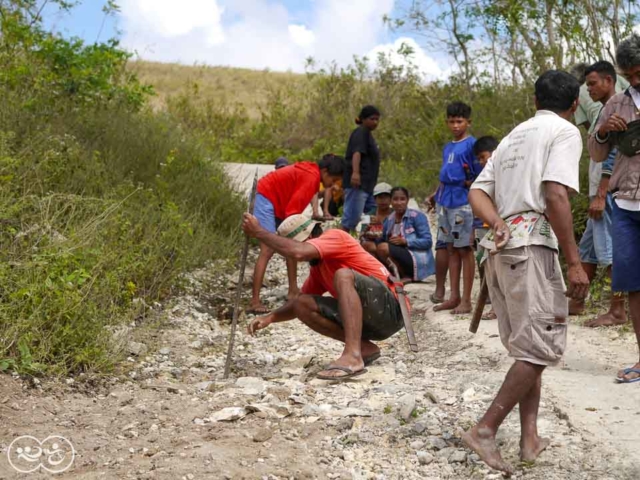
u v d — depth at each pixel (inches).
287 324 274.7
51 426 165.5
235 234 376.5
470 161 271.6
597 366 206.7
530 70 459.2
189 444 157.4
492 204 148.6
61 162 312.8
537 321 140.6
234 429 166.4
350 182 369.1
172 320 264.2
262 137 724.7
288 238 202.8
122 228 277.3
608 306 264.1
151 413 176.1
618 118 187.3
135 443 158.6
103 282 238.7
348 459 155.6
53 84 404.8
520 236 141.6
